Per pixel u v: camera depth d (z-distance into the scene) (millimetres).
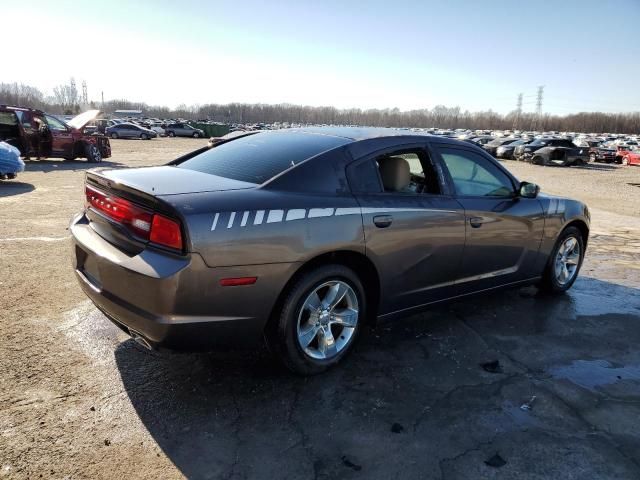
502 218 3957
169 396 2795
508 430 2615
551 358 3486
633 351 3662
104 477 2154
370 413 2717
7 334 3408
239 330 2680
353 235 2979
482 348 3594
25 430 2428
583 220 4844
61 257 5254
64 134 16562
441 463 2340
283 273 2727
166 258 2482
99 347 3311
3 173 10828
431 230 3422
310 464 2299
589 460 2400
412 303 3537
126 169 3322
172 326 2475
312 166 3031
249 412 2682
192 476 2189
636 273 5848
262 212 2666
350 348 3236
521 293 4922
